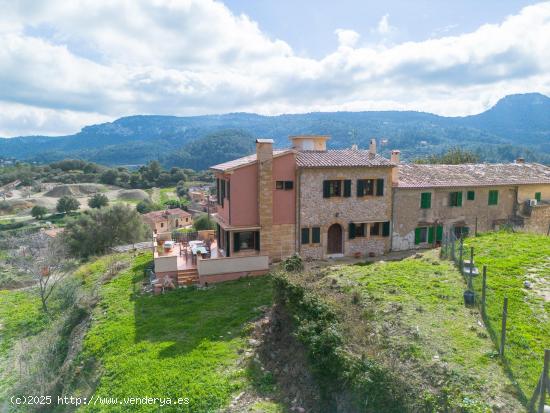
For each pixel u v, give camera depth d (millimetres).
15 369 22297
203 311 20625
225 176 26781
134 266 31406
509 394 10703
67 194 118688
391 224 29609
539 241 24328
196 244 30391
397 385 11398
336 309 15211
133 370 15734
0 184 137500
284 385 14172
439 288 17578
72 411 15461
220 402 13352
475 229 31688
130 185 138125
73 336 22875
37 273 33281
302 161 27188
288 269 19797
